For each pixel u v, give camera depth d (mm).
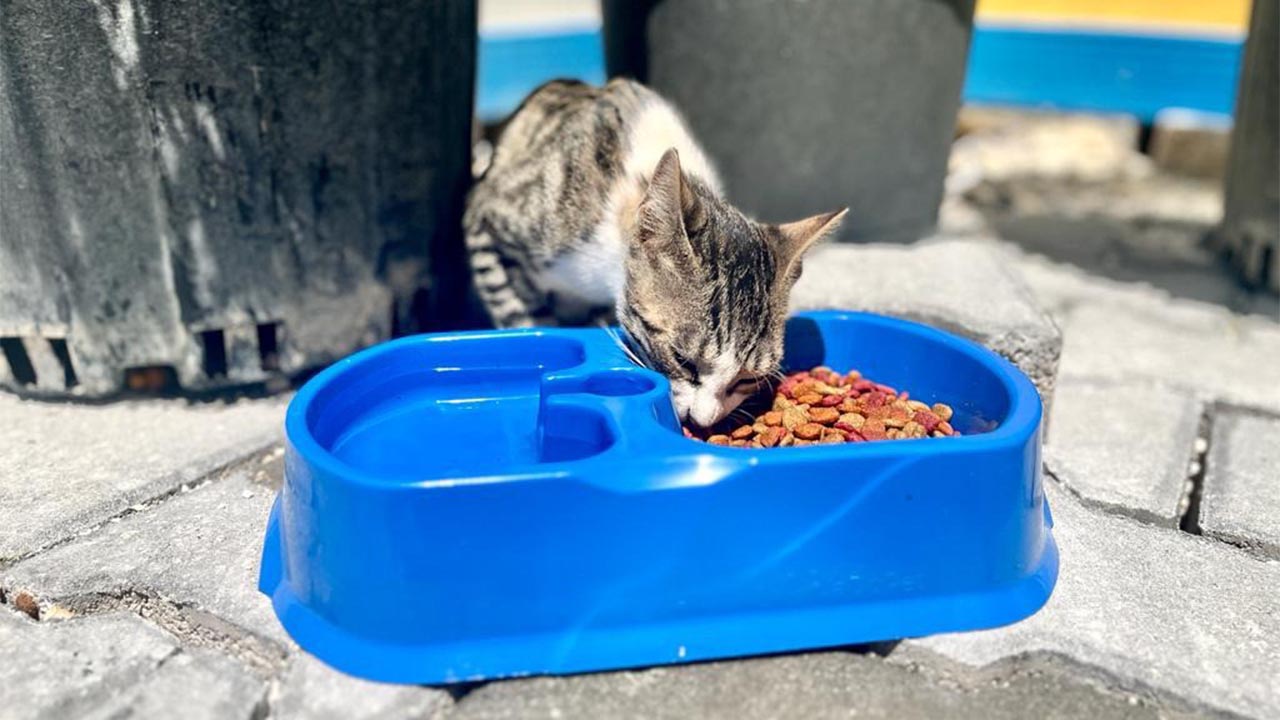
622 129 830
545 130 885
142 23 704
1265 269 1124
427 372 718
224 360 825
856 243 1065
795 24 970
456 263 917
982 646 601
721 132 1012
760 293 730
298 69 746
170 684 571
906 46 998
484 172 917
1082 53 1758
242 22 719
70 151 730
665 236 713
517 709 564
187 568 648
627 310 762
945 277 924
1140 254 1281
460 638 574
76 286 771
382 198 820
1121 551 690
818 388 751
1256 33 1096
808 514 587
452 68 833
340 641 579
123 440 780
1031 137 1773
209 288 787
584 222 821
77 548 666
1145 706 587
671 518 576
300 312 820
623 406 637
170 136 736
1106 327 1028
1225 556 693
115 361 800
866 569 601
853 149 1021
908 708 575
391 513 556
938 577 610
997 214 1470
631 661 583
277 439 786
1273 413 877
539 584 574
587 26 1916
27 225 752
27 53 703
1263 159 1098
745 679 585
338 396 669
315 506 575
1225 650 614
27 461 750
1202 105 1680
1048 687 594
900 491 593
